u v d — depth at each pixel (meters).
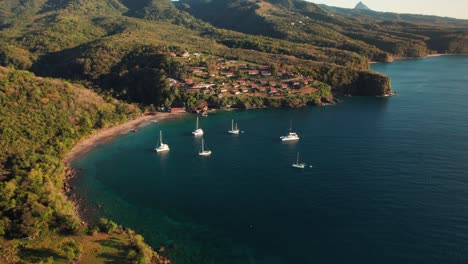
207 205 137.62
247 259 108.19
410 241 112.44
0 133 171.00
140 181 158.38
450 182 148.25
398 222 122.12
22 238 109.19
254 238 117.56
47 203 125.12
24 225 111.81
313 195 142.25
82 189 150.62
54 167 155.38
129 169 170.75
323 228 120.94
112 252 104.94
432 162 168.12
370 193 141.75
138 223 126.56
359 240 114.12
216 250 112.31
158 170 169.62
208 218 129.12
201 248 113.38
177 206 137.38
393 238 114.25
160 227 124.31
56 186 145.25
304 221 125.31
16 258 99.75
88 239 110.69
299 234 118.44
